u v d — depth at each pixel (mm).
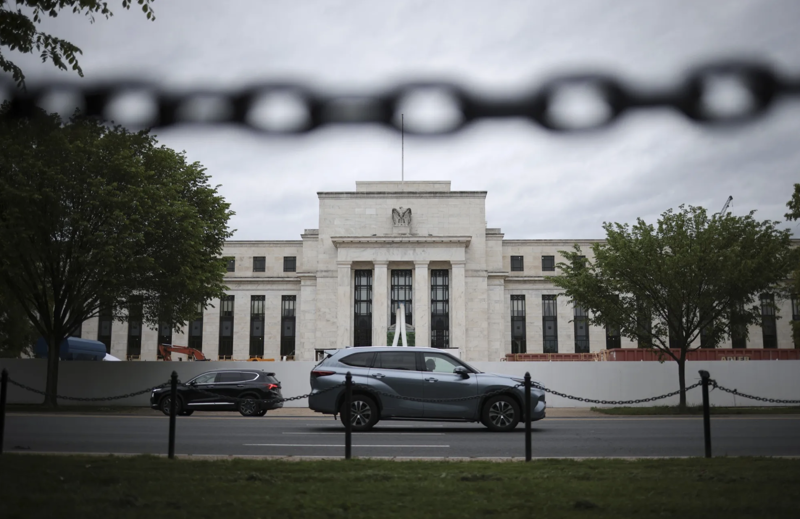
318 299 76812
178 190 39188
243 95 3805
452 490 9617
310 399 20391
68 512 7988
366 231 77812
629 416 32125
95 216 35719
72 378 40719
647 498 9023
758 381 39969
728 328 39156
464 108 3752
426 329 74938
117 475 10664
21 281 39188
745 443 17500
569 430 21250
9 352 58562
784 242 37531
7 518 7672
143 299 39688
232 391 31062
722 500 8805
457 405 20047
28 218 33062
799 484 10070
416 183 80438
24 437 18516
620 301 39656
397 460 12945
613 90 3660
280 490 9602
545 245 82750
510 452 15344
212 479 10445
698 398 40062
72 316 38031
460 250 76188
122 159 34969
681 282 36812
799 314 78125
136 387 40594
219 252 42719
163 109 3838
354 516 7988
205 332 82750
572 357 64125
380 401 20047
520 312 81188
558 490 9617
